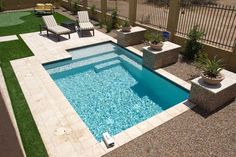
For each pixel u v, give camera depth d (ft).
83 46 39.37
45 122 19.66
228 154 16.38
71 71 31.83
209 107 20.97
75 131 18.62
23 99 23.06
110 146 17.02
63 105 22.17
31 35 45.03
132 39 39.45
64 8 78.43
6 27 51.47
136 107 24.34
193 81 21.91
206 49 31.78
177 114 20.81
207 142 17.47
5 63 31.60
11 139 10.68
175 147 16.94
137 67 33.71
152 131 18.62
